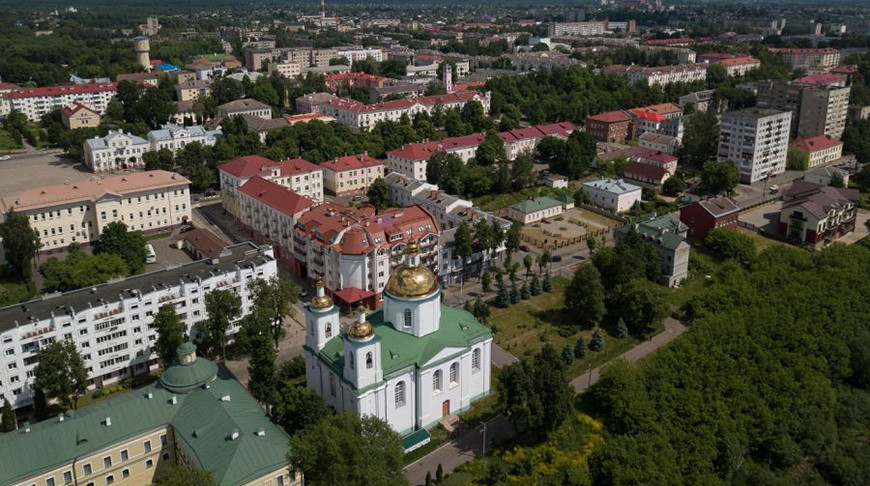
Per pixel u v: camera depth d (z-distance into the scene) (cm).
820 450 16625
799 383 17600
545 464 14788
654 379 16988
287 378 17600
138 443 13638
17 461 12588
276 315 18825
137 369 17912
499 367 18312
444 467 14762
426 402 15700
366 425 13100
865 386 19112
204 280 18475
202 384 14512
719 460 15525
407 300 15475
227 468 12469
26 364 15988
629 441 15050
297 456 12325
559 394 15188
